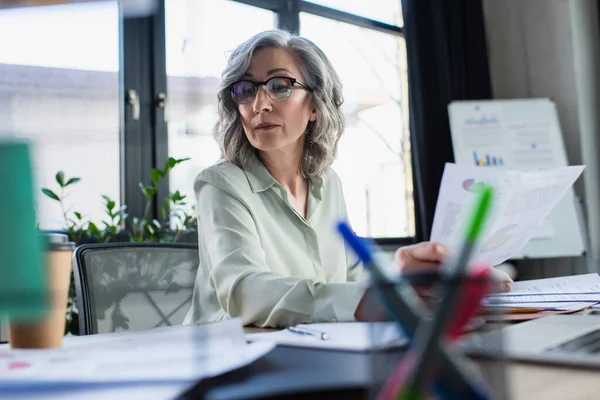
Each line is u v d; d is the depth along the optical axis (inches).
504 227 39.0
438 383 11.2
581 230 133.3
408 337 12.1
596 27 136.4
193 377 16.9
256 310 37.6
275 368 19.3
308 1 134.8
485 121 141.7
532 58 154.3
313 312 34.7
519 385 17.3
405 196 149.6
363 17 144.1
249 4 124.5
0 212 13.3
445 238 38.5
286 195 53.2
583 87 136.6
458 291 11.5
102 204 97.0
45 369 18.5
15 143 13.3
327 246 56.6
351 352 22.1
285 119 52.9
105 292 50.8
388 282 12.4
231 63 53.9
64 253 14.9
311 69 55.1
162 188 109.0
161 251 54.9
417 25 141.9
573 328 26.9
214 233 45.9
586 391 16.5
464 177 40.5
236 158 53.8
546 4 151.5
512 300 40.2
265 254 50.1
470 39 151.9
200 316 47.5
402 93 150.9
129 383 16.6
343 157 138.3
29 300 13.5
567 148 148.4
